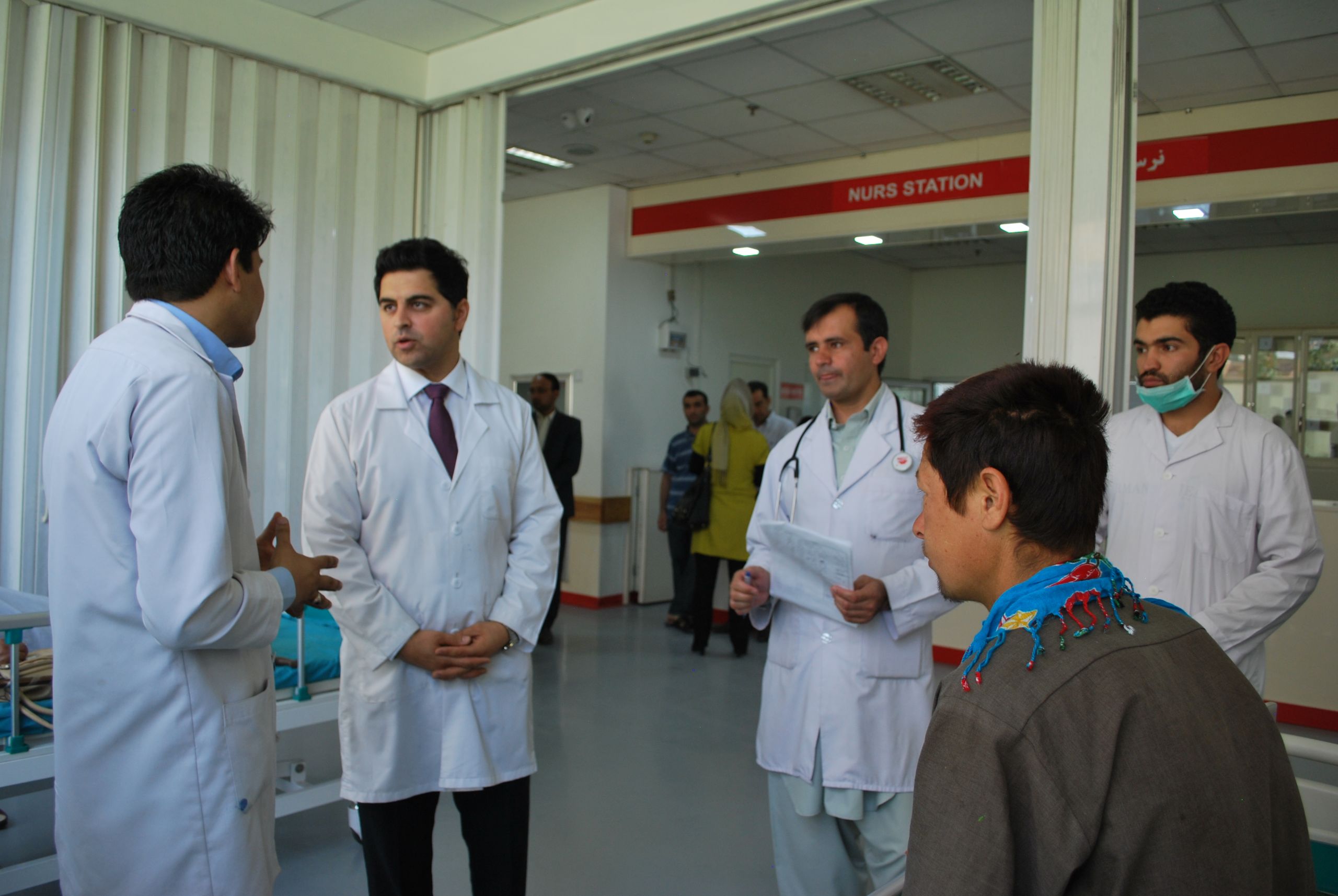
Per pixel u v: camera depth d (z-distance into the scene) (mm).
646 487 7691
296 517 4062
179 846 1401
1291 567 1945
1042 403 893
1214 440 2094
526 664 2146
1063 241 2939
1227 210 5254
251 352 3943
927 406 991
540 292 7941
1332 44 4332
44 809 3135
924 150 6098
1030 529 877
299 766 3086
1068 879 758
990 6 4078
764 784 3836
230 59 3875
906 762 1971
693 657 5957
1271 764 817
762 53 4656
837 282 9727
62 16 3365
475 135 4387
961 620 5887
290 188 4055
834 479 2090
